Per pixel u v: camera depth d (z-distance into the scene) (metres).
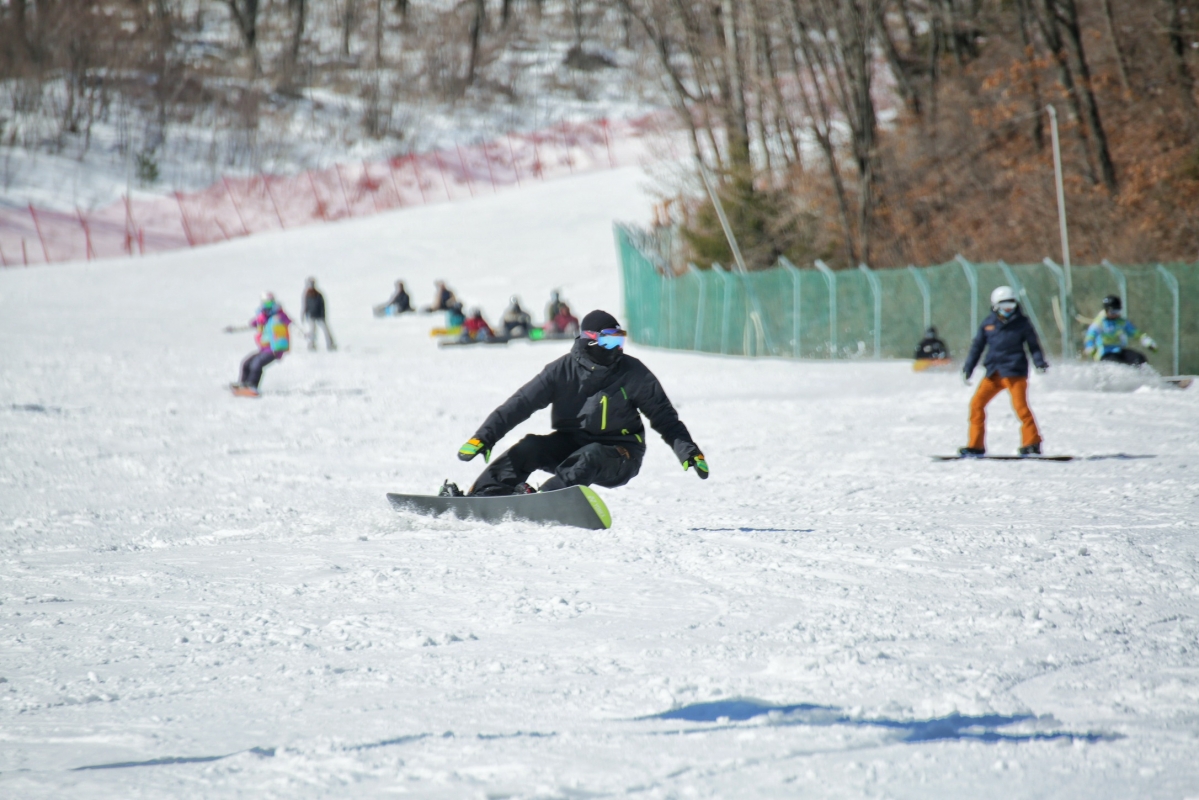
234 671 15.01
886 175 150.25
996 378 44.03
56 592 21.05
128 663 15.58
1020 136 147.00
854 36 142.38
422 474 43.38
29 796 10.27
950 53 176.38
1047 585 19.73
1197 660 14.57
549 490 26.64
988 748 11.09
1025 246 133.25
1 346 107.19
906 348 108.75
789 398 73.69
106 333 124.44
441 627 17.38
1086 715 12.27
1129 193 128.12
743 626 16.98
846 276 111.31
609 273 168.50
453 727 12.18
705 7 155.25
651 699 13.09
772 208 142.25
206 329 132.50
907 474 39.16
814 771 10.51
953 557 22.66
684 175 153.75
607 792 10.08
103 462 46.75
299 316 149.38
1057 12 133.75
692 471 42.00
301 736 12.01
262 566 23.48
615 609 18.41
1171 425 54.00
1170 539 24.39
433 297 162.25
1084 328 97.75
